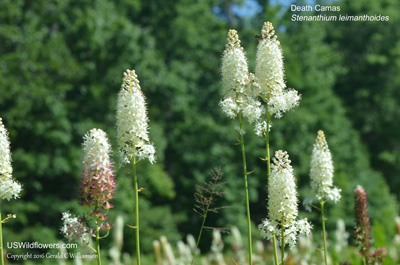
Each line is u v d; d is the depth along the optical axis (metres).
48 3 24.16
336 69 30.78
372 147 34.00
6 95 21.55
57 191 23.34
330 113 27.70
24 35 23.03
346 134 27.84
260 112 6.26
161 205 26.98
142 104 5.79
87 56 24.66
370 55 32.50
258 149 25.17
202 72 27.70
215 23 29.03
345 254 11.48
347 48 34.78
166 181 24.59
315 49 28.98
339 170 26.89
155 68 26.23
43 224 22.47
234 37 6.42
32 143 22.59
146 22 29.22
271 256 15.56
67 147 22.48
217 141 25.53
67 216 5.39
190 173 27.30
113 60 24.88
